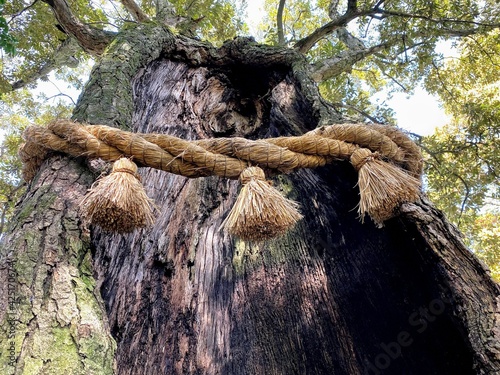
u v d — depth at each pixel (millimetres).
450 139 6113
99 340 1109
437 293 1481
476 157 5719
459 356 1420
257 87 3879
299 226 2367
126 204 1352
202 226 2514
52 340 1026
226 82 3885
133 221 1397
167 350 1777
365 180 1609
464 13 5500
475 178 5934
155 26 3654
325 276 2082
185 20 5504
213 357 1822
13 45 3836
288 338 1939
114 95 2254
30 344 991
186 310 1979
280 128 2891
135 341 1737
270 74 3645
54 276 1194
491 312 1285
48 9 6359
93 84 2346
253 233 1497
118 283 1862
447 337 1456
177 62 3764
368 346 1771
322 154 1715
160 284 2039
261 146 1609
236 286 2174
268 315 2035
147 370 1669
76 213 1420
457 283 1384
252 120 3771
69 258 1279
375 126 1815
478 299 1330
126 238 2053
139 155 1526
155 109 3090
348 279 1972
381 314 1770
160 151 1540
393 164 1754
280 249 2322
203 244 2387
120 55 2795
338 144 1704
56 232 1322
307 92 2758
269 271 2234
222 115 3652
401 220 1610
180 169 1568
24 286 1122
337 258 2080
